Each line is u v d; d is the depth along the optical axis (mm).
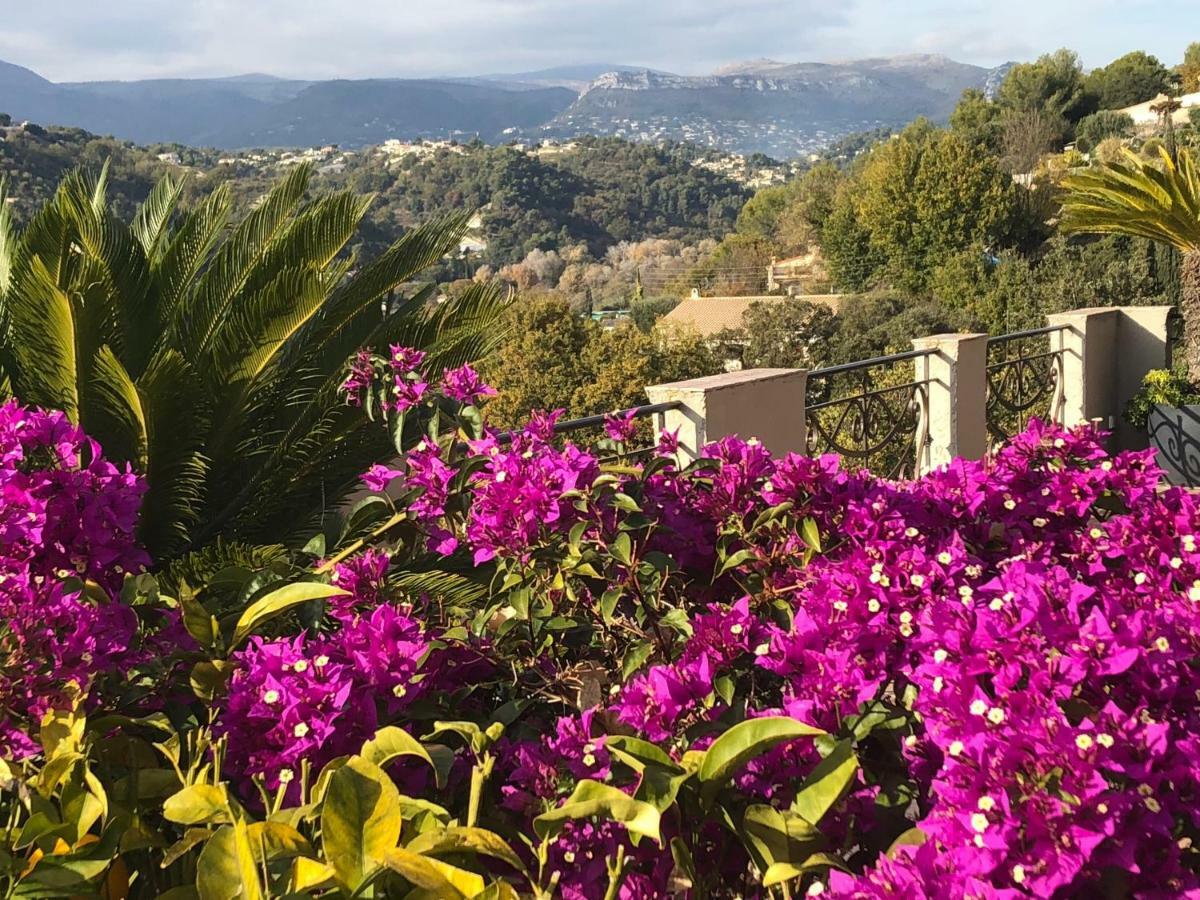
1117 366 6957
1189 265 6480
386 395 2646
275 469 3748
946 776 1183
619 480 2039
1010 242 43688
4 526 1602
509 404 30516
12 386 3549
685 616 1815
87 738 1438
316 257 3852
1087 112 69438
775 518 1951
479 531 1831
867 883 1098
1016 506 2182
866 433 5207
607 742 1280
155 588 1827
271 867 1200
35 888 1191
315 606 1800
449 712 1585
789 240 68250
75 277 3381
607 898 1239
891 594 1471
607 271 89688
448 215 3992
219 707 1512
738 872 1407
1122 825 1065
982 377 5734
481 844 1186
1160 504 1962
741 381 4148
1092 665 1210
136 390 3006
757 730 1212
